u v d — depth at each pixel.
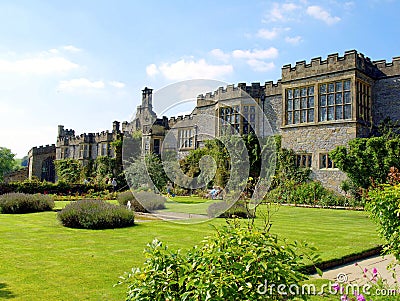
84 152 40.00
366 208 5.53
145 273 2.61
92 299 4.12
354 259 6.34
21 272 5.20
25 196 13.98
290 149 19.91
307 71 19.61
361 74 18.38
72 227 9.59
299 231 8.90
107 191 23.78
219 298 2.30
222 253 2.50
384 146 14.07
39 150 46.94
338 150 14.95
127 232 8.81
